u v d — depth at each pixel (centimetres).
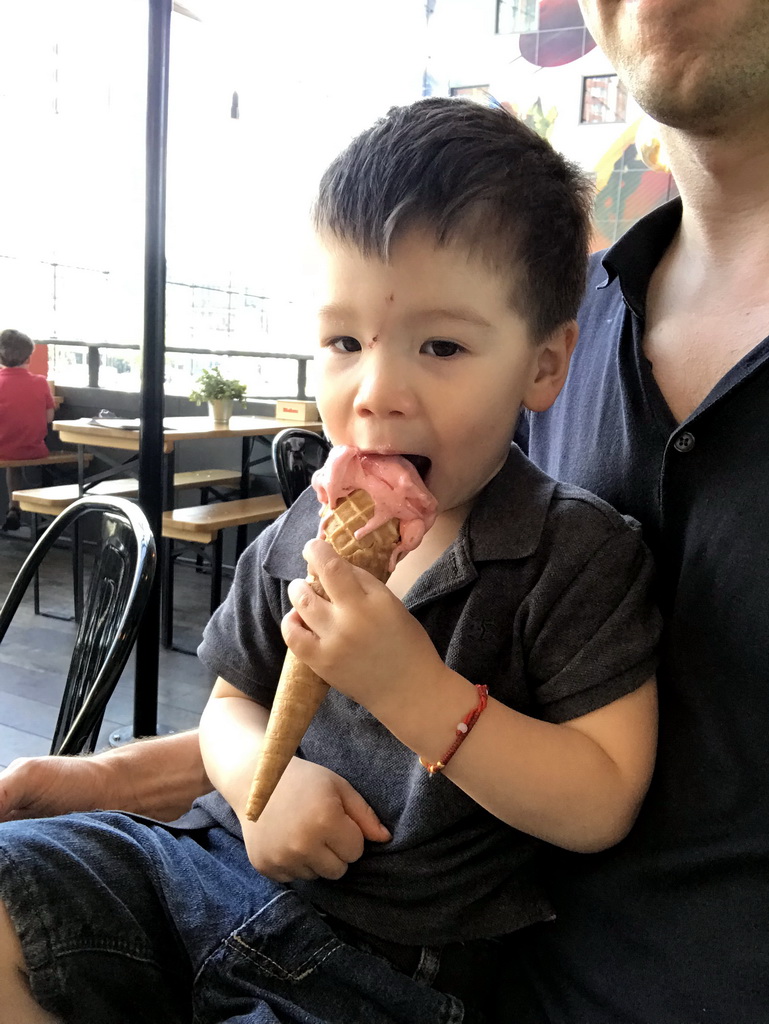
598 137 484
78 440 395
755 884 65
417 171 67
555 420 98
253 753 83
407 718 66
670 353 83
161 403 210
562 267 75
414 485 68
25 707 286
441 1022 68
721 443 71
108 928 71
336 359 72
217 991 70
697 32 64
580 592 73
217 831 88
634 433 82
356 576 65
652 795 72
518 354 72
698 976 64
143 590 133
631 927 70
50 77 667
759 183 76
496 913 75
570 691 71
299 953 71
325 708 84
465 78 532
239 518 373
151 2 188
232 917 74
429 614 78
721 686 68
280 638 91
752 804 66
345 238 68
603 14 71
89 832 77
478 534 78
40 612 395
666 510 75
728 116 69
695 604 71
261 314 679
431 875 74
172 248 647
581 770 67
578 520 76
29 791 92
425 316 67
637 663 71
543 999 72
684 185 82
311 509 92
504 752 66
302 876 75
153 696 216
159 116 195
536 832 69
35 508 388
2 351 496
